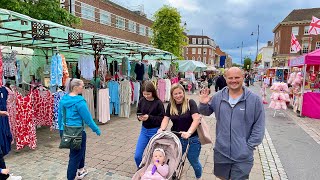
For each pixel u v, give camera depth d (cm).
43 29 565
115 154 527
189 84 2080
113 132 711
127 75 1087
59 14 987
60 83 650
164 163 303
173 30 2234
